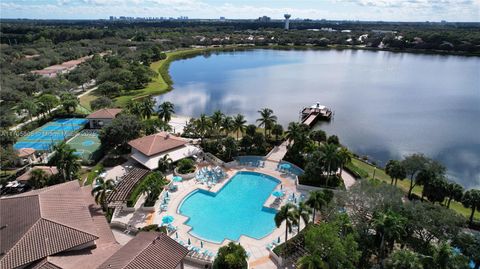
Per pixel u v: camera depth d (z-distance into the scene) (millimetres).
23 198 48281
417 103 137250
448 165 82938
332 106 133875
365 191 48094
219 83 177875
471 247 40188
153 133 89312
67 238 41094
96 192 57812
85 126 103250
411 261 35969
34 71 169125
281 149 84562
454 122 114000
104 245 43625
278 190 65125
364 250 44594
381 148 92938
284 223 55625
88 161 76438
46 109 109875
